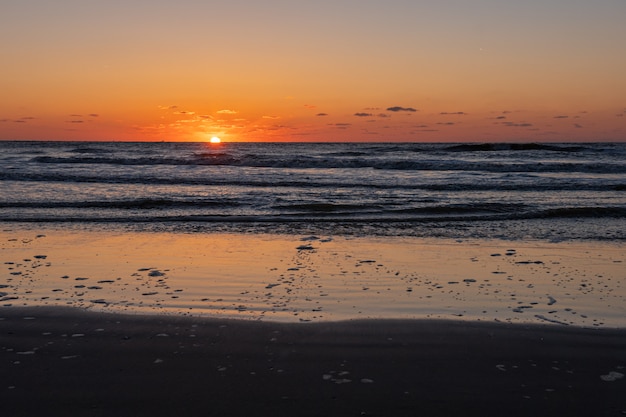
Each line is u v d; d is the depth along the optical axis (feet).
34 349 16.51
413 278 25.26
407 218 44.39
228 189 66.18
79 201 53.36
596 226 40.32
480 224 41.60
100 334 17.84
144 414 12.56
